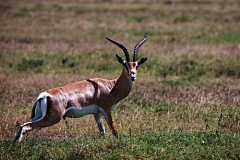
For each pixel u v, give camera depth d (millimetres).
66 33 83062
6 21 95562
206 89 42875
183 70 51250
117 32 84312
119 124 31812
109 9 115125
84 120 33219
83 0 135125
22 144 24891
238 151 24000
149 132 28609
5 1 126500
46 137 28562
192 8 114812
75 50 65562
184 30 84500
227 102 38594
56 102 26141
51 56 60688
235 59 56156
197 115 34594
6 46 68062
